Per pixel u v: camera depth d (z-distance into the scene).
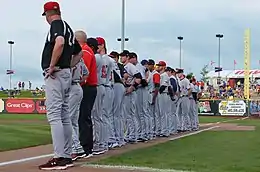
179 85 15.45
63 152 6.86
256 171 6.74
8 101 33.56
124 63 11.41
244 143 10.84
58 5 6.84
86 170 6.66
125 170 6.66
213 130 15.93
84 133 8.43
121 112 10.64
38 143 10.91
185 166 7.12
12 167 7.01
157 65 13.86
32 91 56.16
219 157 8.26
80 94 8.02
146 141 11.91
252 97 45.91
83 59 8.37
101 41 9.40
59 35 6.64
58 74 6.82
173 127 14.80
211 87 49.53
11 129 14.48
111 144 10.10
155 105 13.31
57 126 6.82
